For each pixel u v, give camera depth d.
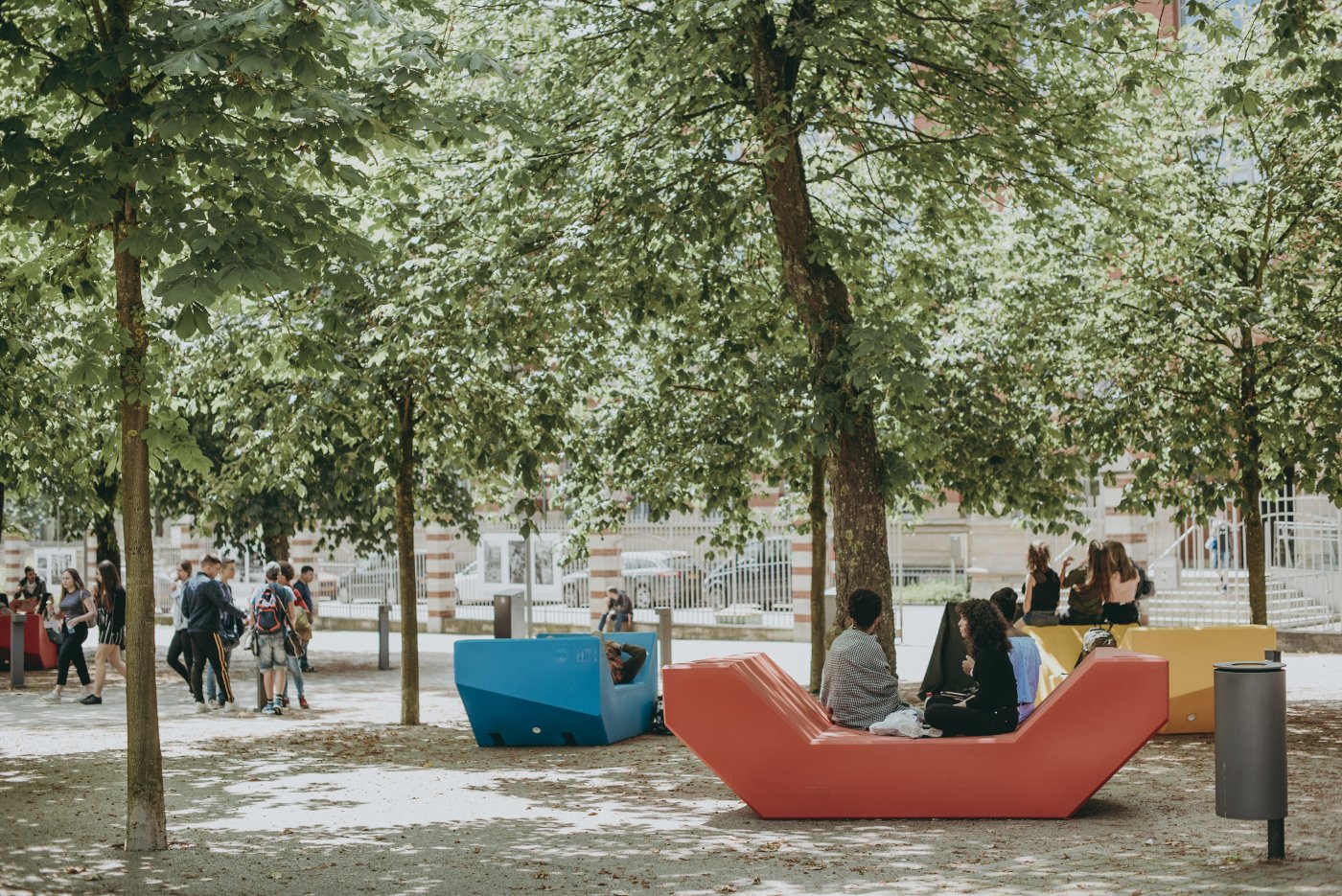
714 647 26.92
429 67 8.27
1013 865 7.88
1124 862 7.83
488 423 15.60
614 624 23.34
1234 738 7.69
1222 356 15.55
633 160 13.37
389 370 14.60
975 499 16.95
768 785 9.55
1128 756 9.18
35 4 8.40
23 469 14.04
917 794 9.40
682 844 8.80
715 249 14.02
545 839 9.11
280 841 9.11
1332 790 10.07
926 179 14.34
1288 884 6.99
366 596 35.91
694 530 29.77
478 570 33.84
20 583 27.36
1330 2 13.98
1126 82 12.96
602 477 18.55
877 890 7.38
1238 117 14.21
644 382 17.86
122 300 8.56
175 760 13.25
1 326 11.40
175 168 8.08
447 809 10.36
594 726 13.98
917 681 19.31
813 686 17.77
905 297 16.11
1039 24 12.71
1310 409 14.52
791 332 16.20
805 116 12.36
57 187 7.79
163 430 8.70
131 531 8.76
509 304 13.58
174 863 8.41
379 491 17.36
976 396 16.34
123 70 7.95
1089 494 26.91
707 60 12.25
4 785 11.82
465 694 13.87
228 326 14.93
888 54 12.86
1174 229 14.63
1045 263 16.36
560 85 14.20
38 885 7.83
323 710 17.84
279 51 7.64
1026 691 11.05
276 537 25.06
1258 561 15.08
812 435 12.59
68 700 19.81
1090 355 15.65
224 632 17.92
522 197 13.58
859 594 10.59
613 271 14.01
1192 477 15.26
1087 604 15.68
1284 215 15.34
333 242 8.20
